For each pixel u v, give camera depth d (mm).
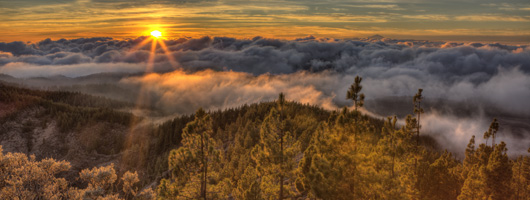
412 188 30516
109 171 28922
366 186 24203
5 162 25703
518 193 41469
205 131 29250
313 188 25703
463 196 36781
